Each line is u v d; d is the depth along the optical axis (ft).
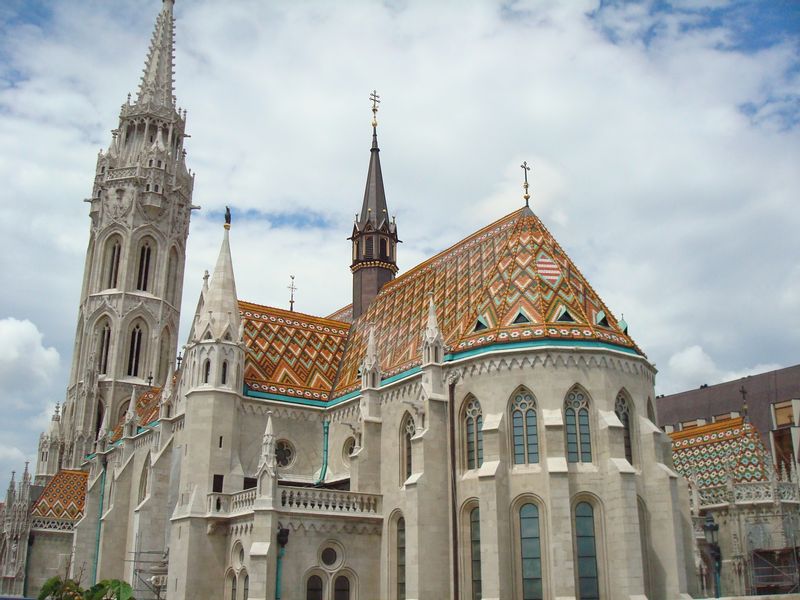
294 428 232.94
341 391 237.86
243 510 198.29
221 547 203.21
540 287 195.93
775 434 307.17
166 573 224.94
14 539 335.06
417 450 185.06
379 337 245.45
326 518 192.54
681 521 185.68
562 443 172.55
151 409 302.25
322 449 234.79
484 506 171.22
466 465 185.68
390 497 199.52
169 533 233.14
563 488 167.94
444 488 184.34
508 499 173.58
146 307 402.31
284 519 187.32
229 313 229.45
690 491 240.32
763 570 225.76
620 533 166.30
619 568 165.07
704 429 266.98
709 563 224.33
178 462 237.66
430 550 178.29
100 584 164.04
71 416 400.88
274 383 236.63
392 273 298.97
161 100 441.27
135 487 283.38
